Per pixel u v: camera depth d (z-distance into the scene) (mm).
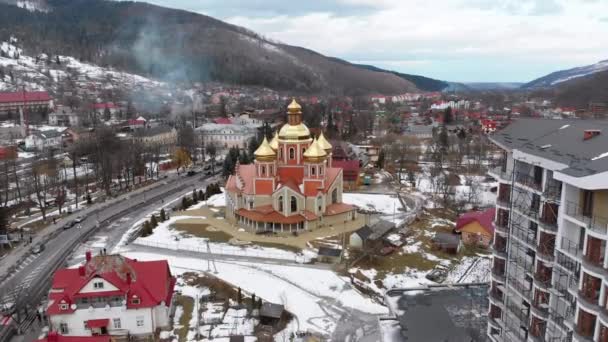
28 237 119562
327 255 101250
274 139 135625
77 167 189375
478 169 186125
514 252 56500
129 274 76375
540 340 50531
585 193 43344
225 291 88312
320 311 81750
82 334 73312
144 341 73250
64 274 77500
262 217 118688
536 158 49594
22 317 80625
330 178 127250
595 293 41125
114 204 149750
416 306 71000
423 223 124750
